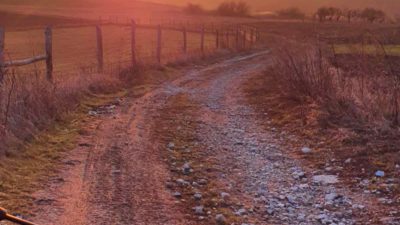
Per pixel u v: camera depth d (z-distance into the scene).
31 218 5.57
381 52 12.22
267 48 44.53
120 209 6.07
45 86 10.55
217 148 9.36
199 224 5.74
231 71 24.62
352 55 14.22
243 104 14.75
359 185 7.19
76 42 47.50
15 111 8.88
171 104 13.98
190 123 11.52
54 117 10.23
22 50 28.52
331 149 8.98
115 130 10.20
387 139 9.00
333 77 12.05
